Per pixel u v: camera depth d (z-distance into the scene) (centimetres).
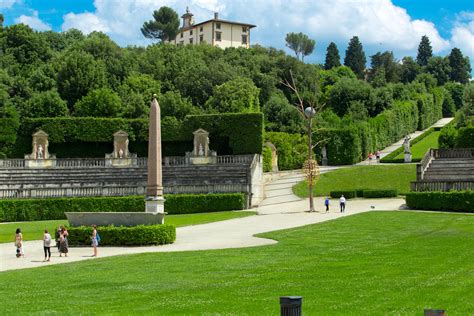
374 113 13038
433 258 2583
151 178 4312
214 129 8644
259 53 14938
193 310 1792
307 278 2252
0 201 6631
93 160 8444
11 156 9000
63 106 9925
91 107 9906
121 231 3950
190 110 10044
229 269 2586
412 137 13262
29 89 10525
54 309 1880
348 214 5375
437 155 7400
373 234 3812
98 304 1942
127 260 3073
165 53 13262
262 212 6116
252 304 1842
